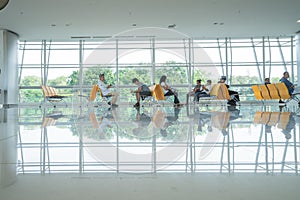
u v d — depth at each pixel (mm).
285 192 905
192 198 854
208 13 10031
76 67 15930
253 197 861
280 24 11750
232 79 15961
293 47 15539
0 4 5426
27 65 15797
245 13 10094
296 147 1758
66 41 15453
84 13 9836
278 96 8758
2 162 1397
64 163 1361
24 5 8898
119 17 10367
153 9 9500
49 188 967
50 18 10406
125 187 969
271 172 1168
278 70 15773
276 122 3422
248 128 2814
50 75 15898
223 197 862
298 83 13141
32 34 12945
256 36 14289
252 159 1424
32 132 2701
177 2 8852
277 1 8883
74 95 15539
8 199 860
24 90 15812
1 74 12180
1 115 5758
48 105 13664
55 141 2098
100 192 917
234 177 1093
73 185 1000
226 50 15844
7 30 12148
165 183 1015
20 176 1131
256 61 15828
